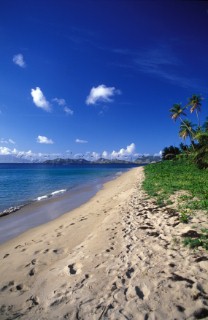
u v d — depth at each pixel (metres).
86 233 8.98
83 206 15.94
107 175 56.38
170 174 26.81
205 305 3.84
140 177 32.12
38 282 5.38
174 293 4.25
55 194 22.86
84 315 3.98
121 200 15.21
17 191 25.92
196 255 5.56
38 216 13.77
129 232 7.93
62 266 5.98
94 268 5.61
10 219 13.27
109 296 4.40
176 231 7.38
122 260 5.84
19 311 4.33
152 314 3.79
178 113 54.69
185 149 70.25
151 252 6.07
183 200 11.70
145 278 4.85
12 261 6.82
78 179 43.62
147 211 10.54
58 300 4.50
